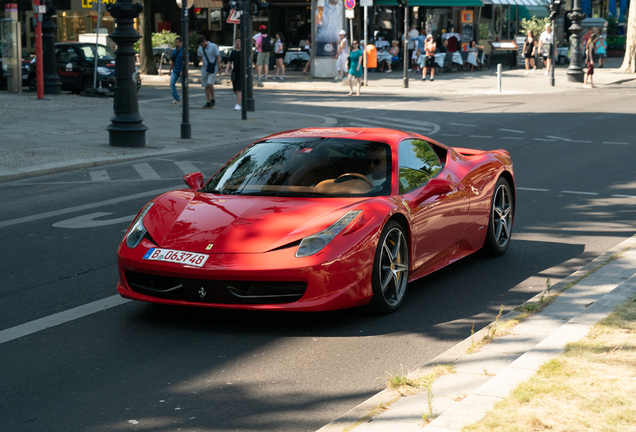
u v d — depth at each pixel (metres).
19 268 6.54
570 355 3.82
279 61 34.06
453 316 5.11
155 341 4.67
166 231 4.97
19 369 4.24
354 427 3.33
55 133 16.05
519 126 17.81
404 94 27.75
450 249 6.06
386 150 5.70
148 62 35.12
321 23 34.16
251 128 17.61
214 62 21.52
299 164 5.63
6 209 9.32
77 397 3.84
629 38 39.22
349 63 26.91
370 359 4.33
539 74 37.09
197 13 45.19
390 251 5.16
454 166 6.33
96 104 22.20
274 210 5.00
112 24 42.91
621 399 3.26
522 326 4.64
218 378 4.07
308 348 4.52
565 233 7.63
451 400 3.57
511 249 7.07
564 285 5.59
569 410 3.17
